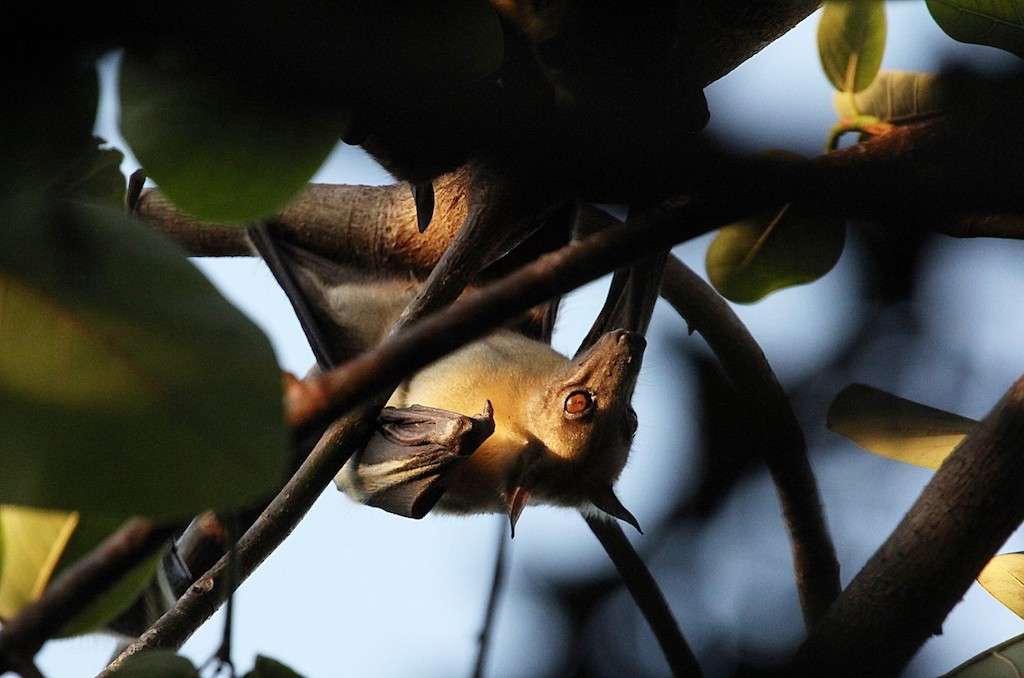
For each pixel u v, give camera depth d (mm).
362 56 2943
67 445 2736
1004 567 4016
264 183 3160
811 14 3996
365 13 2947
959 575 3996
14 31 2812
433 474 4109
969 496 3996
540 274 3021
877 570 4000
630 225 3098
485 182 3941
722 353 4109
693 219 3094
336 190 4105
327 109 3080
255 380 2787
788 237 4059
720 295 4078
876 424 4039
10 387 2738
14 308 2758
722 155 3105
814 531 4113
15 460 2723
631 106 3928
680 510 4223
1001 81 3955
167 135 3096
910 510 4004
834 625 4000
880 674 3998
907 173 3123
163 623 3957
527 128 3078
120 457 2746
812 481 4113
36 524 3697
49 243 2799
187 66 3027
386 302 4102
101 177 3936
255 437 2768
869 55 4004
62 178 3729
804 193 3105
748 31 3982
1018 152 3061
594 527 4117
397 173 3928
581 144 3076
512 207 3943
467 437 4094
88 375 2758
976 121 3281
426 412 4109
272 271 4105
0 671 2965
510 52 3930
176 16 2738
